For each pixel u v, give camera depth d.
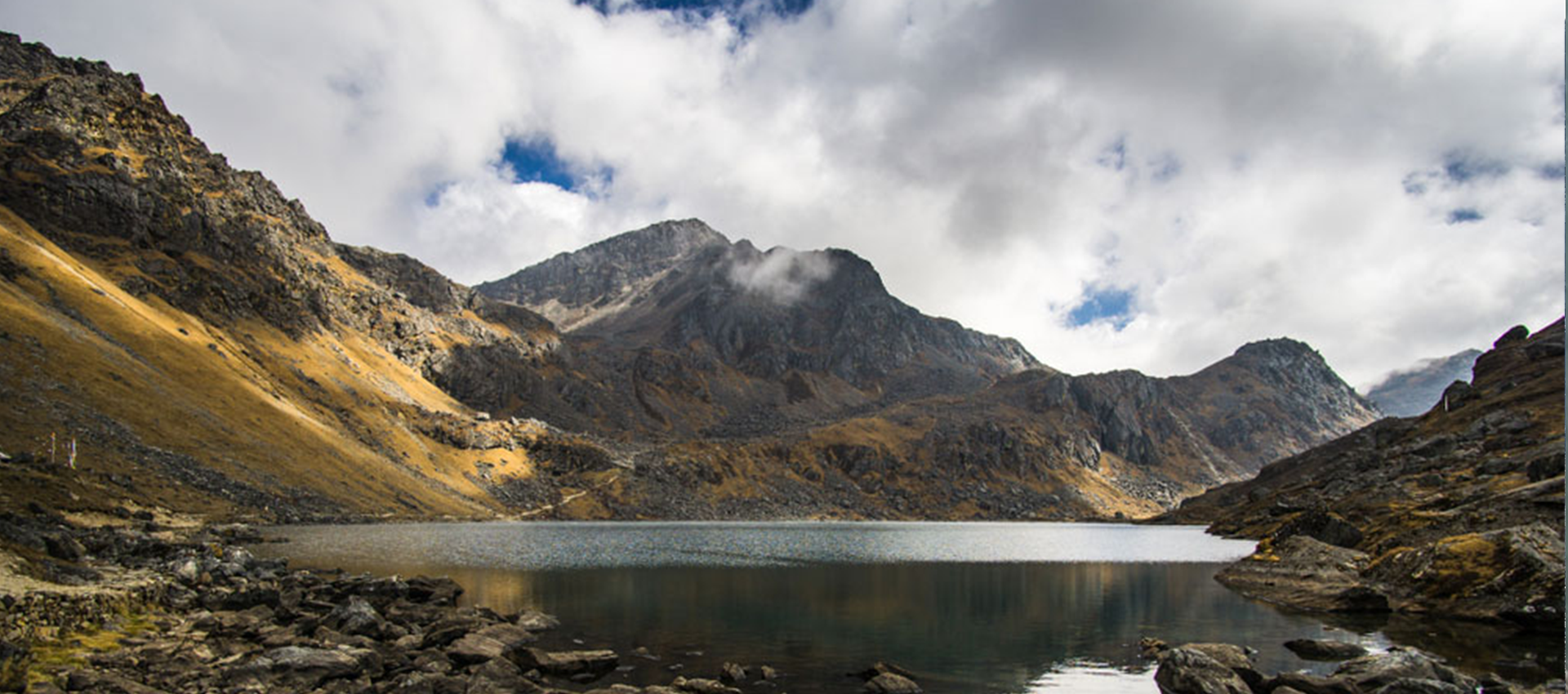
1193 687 36.09
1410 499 108.31
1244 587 80.69
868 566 110.75
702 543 160.88
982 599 72.56
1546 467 85.56
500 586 75.94
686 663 43.97
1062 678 40.88
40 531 55.97
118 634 40.03
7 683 28.16
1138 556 134.62
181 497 130.12
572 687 37.88
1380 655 37.91
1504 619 51.59
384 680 36.66
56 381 143.25
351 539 124.81
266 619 46.97
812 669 42.97
